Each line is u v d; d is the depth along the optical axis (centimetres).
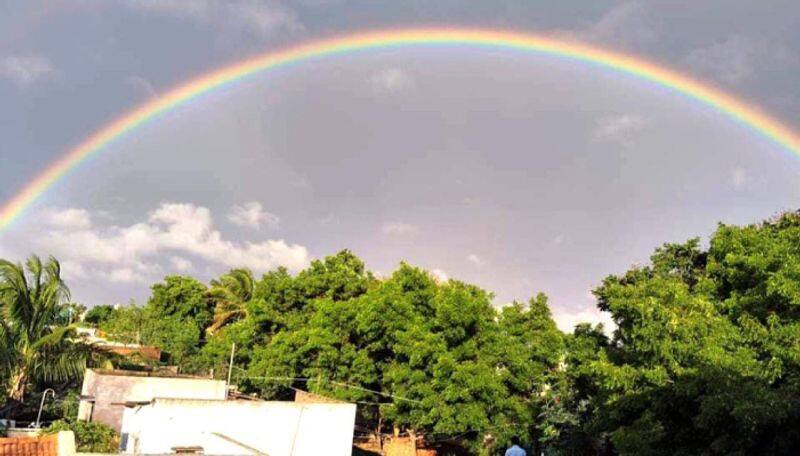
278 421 1988
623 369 1830
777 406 1291
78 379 3303
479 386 2789
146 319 5828
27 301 3120
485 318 3144
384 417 3167
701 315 1819
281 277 4459
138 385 2647
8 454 1380
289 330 4072
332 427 2052
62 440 1370
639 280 2519
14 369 3042
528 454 3328
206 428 1919
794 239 1952
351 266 4534
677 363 1727
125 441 2097
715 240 2170
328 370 3394
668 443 1712
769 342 1688
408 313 3131
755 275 1919
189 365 5178
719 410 1403
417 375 2900
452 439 3272
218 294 5984
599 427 2017
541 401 3197
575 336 2528
